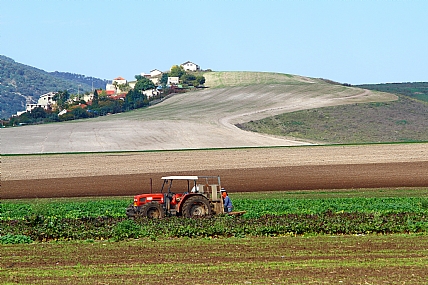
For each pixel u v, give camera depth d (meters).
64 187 182.75
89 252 71.69
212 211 105.62
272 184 182.50
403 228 87.06
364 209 115.00
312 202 129.12
